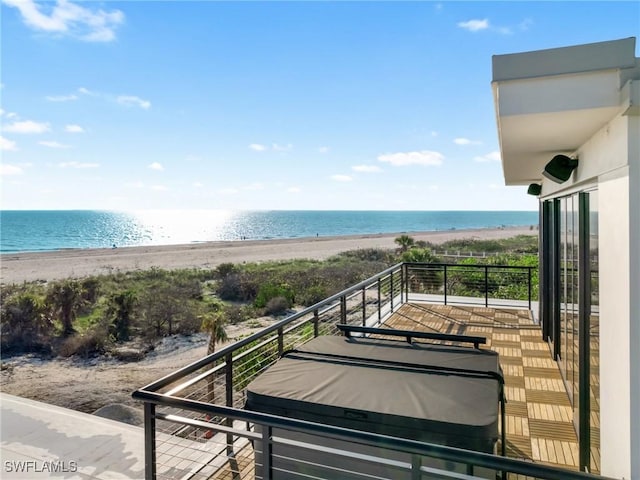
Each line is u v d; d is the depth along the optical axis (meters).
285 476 2.20
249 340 3.01
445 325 6.67
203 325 12.95
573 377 3.61
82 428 3.79
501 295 10.10
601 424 2.23
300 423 1.66
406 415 1.93
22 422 3.92
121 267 31.89
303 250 43.91
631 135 1.71
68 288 16.36
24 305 15.23
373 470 2.02
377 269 26.81
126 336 14.66
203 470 2.82
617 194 1.89
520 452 3.11
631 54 1.70
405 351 2.94
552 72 1.78
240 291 21.67
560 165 2.96
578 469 2.90
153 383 2.11
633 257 1.71
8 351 13.47
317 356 2.83
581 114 1.86
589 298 2.84
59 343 13.86
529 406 3.82
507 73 1.84
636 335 1.72
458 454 1.39
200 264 33.22
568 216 3.89
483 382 2.33
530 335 6.06
